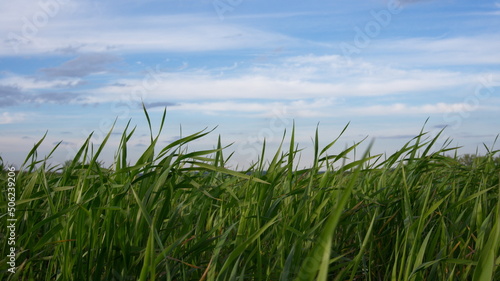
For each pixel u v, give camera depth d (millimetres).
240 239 1997
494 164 3430
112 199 1976
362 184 2875
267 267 1953
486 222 2047
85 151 2326
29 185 2277
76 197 2070
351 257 2508
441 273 2070
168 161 2070
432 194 2738
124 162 2174
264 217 2066
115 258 1935
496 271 1874
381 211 2697
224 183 2238
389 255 2615
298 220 2193
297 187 2555
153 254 1423
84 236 1959
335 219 890
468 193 3027
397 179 2900
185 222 2164
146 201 1960
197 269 2039
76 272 1836
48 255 2180
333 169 2607
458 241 2314
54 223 2203
